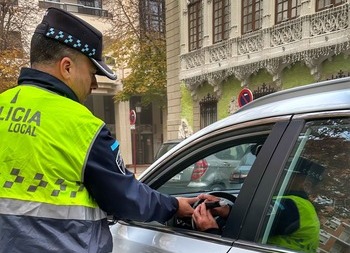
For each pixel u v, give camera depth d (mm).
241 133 1599
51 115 1337
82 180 1334
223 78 12922
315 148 1353
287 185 1389
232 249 1418
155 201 1540
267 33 11094
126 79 19953
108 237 1446
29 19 17484
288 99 1523
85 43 1441
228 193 2182
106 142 1371
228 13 12727
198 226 1656
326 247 1305
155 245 1743
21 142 1309
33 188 1281
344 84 1397
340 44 9117
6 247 1252
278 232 1378
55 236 1264
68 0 26094
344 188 1303
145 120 29328
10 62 14688
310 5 9883
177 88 15500
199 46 14102
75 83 1456
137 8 19438
